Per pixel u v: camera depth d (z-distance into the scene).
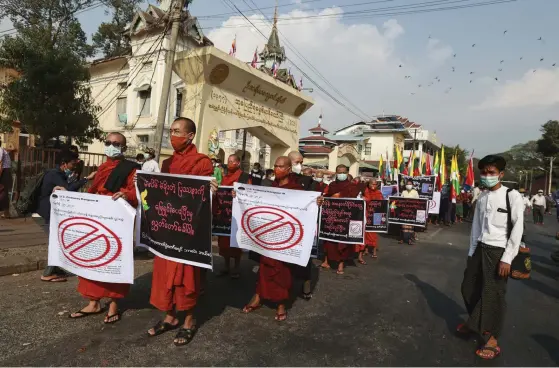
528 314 5.17
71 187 5.00
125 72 20.52
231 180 6.11
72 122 13.15
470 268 4.06
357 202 6.58
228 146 25.39
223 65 11.00
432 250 9.73
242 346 3.61
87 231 3.80
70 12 19.84
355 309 4.90
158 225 3.68
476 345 3.98
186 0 10.41
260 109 13.38
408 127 44.28
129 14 23.56
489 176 3.88
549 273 7.92
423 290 5.91
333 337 3.97
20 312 4.08
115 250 3.73
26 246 6.52
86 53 22.27
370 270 7.15
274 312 4.61
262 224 4.32
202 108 10.97
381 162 20.23
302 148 34.16
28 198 4.88
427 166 18.42
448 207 16.19
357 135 42.59
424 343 3.96
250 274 6.30
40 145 13.23
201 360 3.29
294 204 4.20
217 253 7.83
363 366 3.38
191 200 3.54
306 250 4.11
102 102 21.75
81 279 3.92
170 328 3.86
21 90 12.50
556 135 52.22
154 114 18.84
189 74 11.08
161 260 3.65
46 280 5.20
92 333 3.68
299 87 15.44
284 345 3.70
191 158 3.76
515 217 3.65
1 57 12.96
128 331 3.77
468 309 4.10
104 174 4.03
